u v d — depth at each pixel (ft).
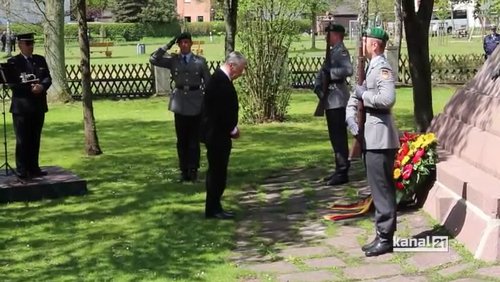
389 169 19.77
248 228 23.32
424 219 22.82
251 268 19.20
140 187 29.84
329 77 28.89
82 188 28.63
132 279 18.40
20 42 27.84
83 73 37.70
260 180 30.89
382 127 19.57
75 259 20.33
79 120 54.39
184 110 29.89
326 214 24.67
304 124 50.26
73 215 25.43
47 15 65.36
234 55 24.07
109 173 33.12
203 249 20.93
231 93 23.97
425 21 33.01
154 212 25.53
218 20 126.52
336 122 28.96
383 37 19.47
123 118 55.21
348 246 20.94
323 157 36.32
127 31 219.00
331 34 28.99
